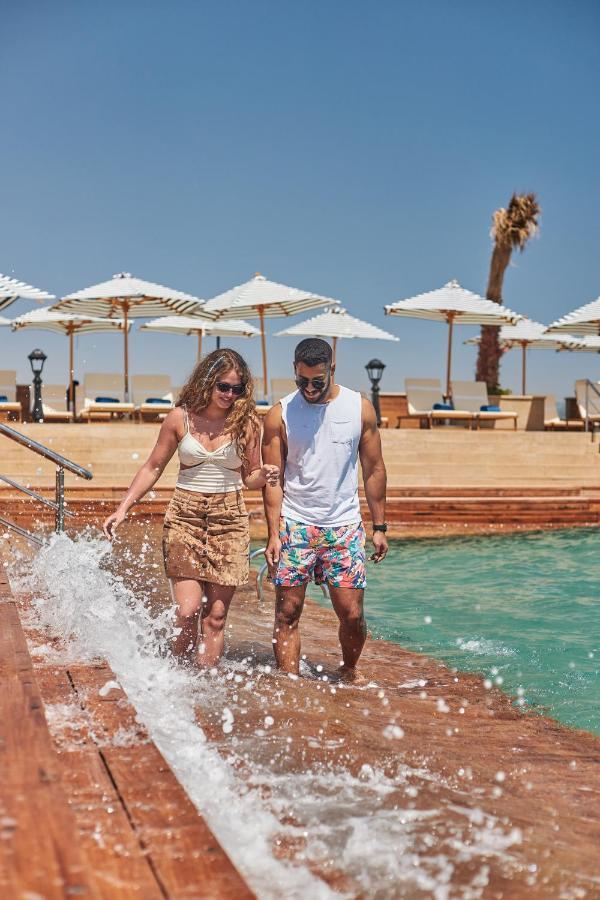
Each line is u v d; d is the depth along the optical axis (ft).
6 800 6.43
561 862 7.76
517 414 71.26
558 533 41.60
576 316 71.56
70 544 20.95
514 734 12.34
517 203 91.91
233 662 15.17
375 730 11.69
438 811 8.75
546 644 18.67
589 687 15.21
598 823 9.00
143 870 5.98
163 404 66.44
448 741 11.66
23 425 50.72
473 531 42.34
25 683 9.80
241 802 8.54
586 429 67.51
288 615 14.65
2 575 19.22
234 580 14.32
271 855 7.47
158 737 9.77
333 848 7.69
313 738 10.75
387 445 55.52
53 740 8.81
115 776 7.84
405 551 34.63
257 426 14.39
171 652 14.44
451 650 18.11
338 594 14.62
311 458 14.23
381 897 6.90
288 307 76.69
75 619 14.85
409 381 71.31
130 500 14.32
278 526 14.53
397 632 19.99
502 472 56.18
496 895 7.05
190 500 14.28
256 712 11.62
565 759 11.27
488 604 23.48
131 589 22.09
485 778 10.18
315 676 15.01
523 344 90.84
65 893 5.20
